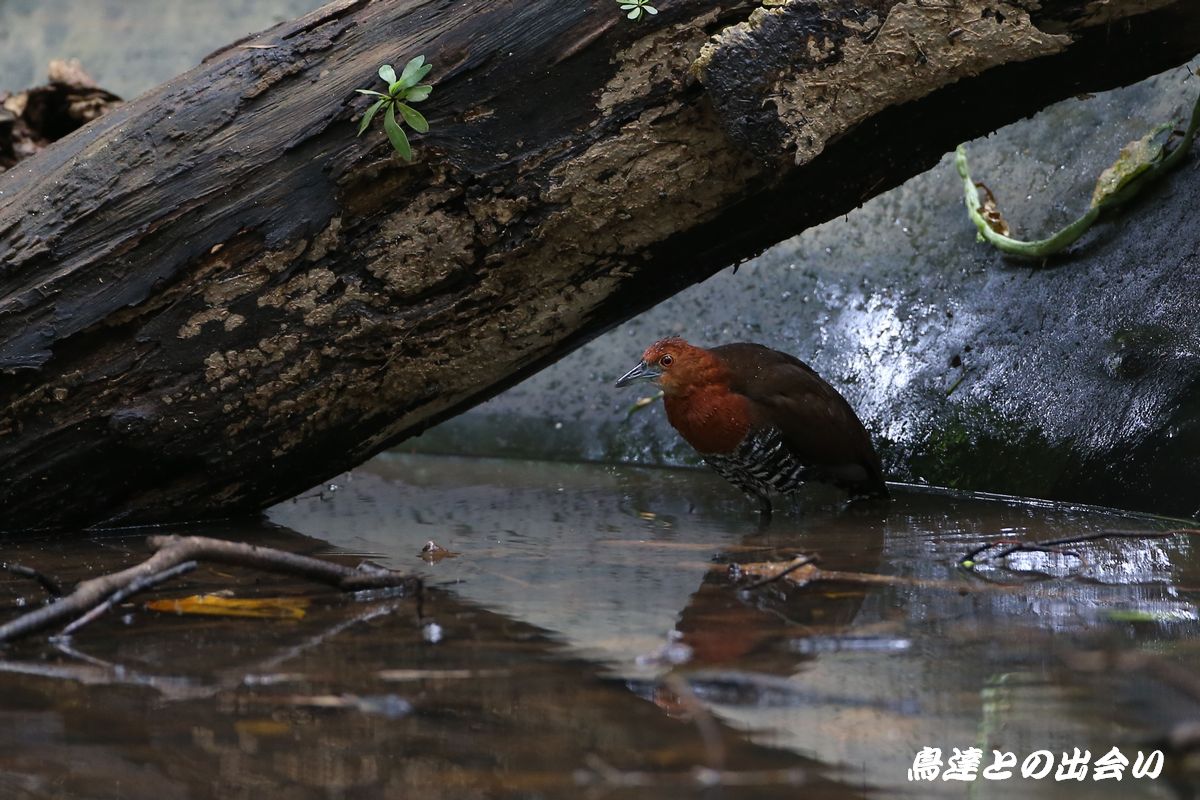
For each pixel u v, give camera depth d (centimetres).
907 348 1092
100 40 1598
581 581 698
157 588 682
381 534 851
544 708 484
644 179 766
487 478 1106
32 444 802
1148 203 1021
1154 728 460
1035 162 1115
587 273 807
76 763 437
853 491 977
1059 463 957
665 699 495
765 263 1202
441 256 781
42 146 1148
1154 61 746
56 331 771
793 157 737
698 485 1061
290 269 777
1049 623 597
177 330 784
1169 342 942
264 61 774
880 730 461
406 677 523
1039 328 1024
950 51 722
